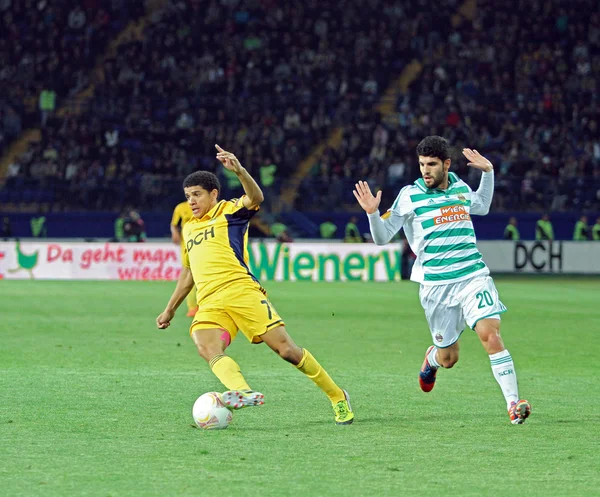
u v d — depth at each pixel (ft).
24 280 331.36
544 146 455.22
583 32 504.84
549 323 198.39
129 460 72.84
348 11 513.04
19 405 97.55
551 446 79.36
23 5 523.29
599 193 433.07
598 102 472.85
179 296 92.22
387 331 178.91
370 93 474.90
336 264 340.39
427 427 87.71
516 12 512.22
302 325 189.47
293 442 80.28
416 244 94.48
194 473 68.74
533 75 487.61
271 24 511.81
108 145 464.24
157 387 110.22
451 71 485.56
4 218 420.77
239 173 85.92
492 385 114.73
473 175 440.04
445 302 93.30
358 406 99.40
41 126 481.05
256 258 341.41
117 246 338.75
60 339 161.27
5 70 502.79
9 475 67.87
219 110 469.16
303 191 436.76
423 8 513.04
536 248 400.47
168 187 432.66
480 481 67.15
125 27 529.86
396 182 432.25
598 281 352.90
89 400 100.89
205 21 513.86
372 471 69.87
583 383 117.80
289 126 469.16
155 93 488.44
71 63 506.89
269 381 116.26
